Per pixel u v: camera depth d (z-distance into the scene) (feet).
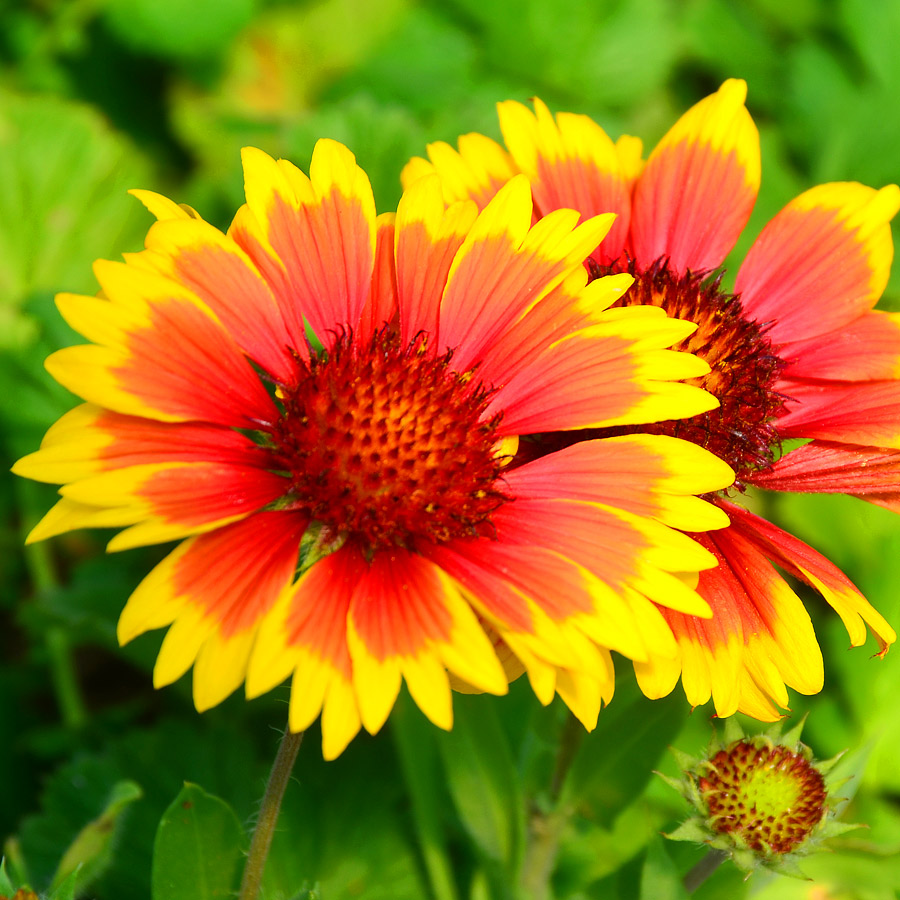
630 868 1.36
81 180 1.74
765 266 1.38
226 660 1.20
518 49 1.95
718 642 1.27
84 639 1.52
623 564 1.24
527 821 1.41
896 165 1.83
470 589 1.23
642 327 1.28
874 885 1.44
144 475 1.21
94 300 1.22
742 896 1.35
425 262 1.30
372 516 1.25
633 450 1.27
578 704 1.23
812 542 1.57
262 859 1.26
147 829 1.46
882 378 1.35
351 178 1.29
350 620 1.21
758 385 1.33
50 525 1.21
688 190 1.37
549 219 1.29
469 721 1.37
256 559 1.23
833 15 2.08
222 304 1.26
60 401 1.56
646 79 1.98
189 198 1.81
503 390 1.29
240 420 1.25
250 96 1.96
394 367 1.28
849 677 1.51
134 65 1.92
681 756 1.32
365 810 1.47
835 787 1.32
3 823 1.53
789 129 1.98
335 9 1.98
